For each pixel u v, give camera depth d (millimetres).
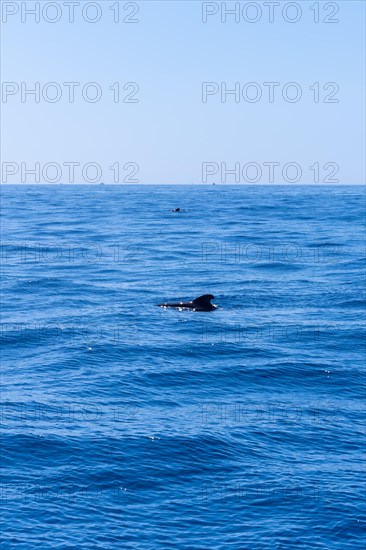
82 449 41188
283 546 32406
